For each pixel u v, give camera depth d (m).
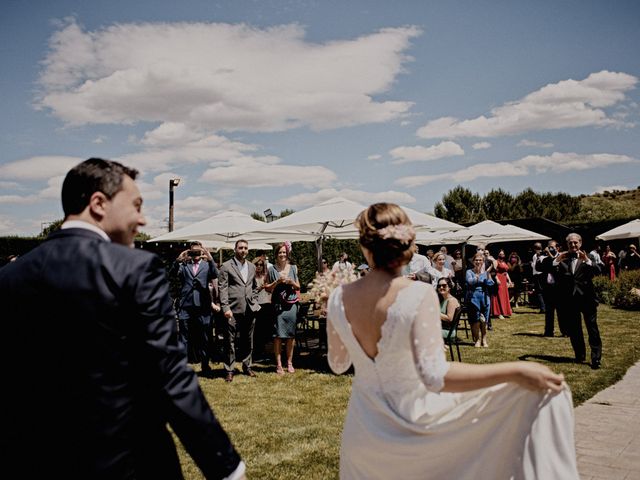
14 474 1.50
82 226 1.69
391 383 2.21
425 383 2.05
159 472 1.60
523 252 26.70
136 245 13.55
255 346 9.75
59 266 1.56
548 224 27.61
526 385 2.07
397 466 2.19
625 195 57.34
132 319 1.55
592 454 4.33
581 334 8.10
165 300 1.61
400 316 2.11
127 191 1.79
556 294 8.20
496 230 16.94
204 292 8.47
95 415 1.47
